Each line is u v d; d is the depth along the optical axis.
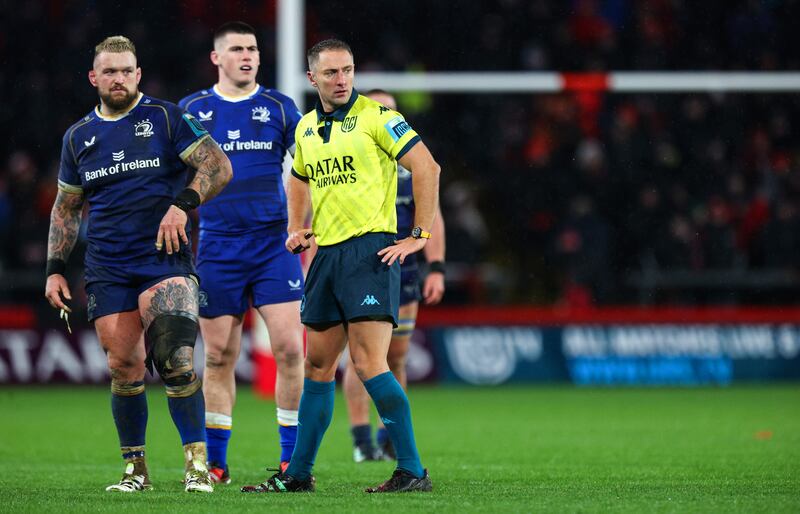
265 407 44.50
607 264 59.38
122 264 19.34
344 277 18.55
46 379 54.09
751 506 17.14
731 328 58.38
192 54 69.19
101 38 69.06
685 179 65.44
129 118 19.58
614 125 66.12
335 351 19.17
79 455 28.45
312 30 67.75
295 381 22.66
